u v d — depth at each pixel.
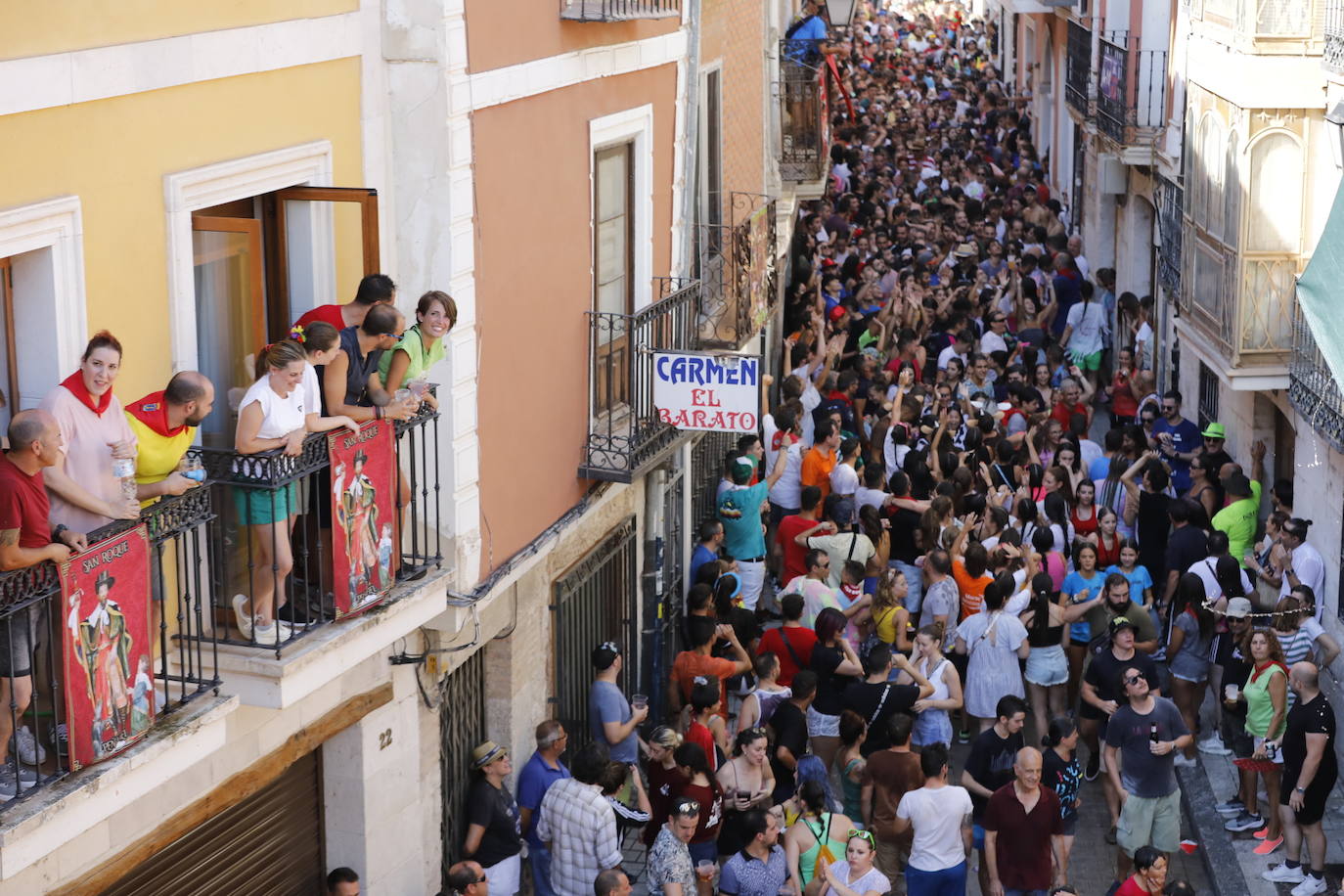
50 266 10.26
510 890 16.06
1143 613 20.98
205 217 11.99
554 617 17.62
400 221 14.14
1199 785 20.89
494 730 16.66
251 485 11.14
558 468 17.06
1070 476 26.06
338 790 14.02
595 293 18.02
